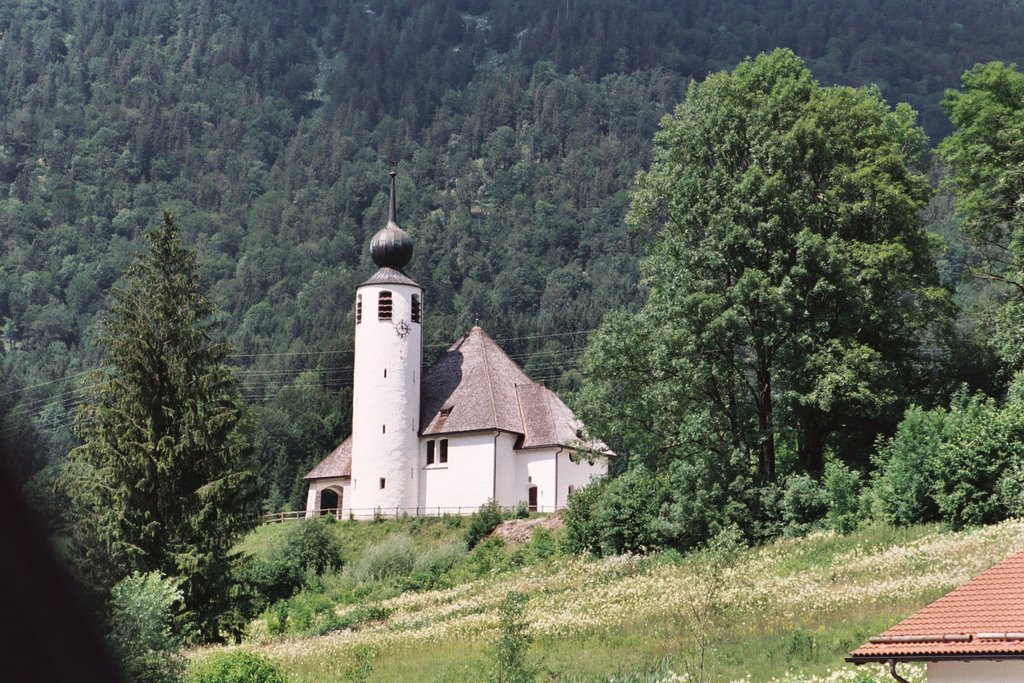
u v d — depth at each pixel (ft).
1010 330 204.13
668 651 134.31
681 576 177.78
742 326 206.08
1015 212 217.97
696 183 215.92
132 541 174.60
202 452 182.29
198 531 177.58
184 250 191.93
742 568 173.47
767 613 142.51
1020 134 213.25
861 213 219.61
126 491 175.11
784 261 213.66
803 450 220.23
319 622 199.52
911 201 217.56
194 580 174.81
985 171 216.54
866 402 207.41
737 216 212.43
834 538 179.93
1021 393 191.93
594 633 147.95
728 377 212.64
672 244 217.97
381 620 193.26
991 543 155.84
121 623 110.52
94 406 182.91
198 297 191.93
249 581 183.42
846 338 209.67
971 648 78.13
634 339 218.38
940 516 181.06
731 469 208.03
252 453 188.03
